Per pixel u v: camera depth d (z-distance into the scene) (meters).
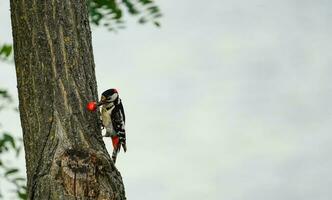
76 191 8.65
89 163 8.84
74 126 9.28
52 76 9.52
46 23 9.74
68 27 9.83
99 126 9.53
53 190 8.65
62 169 8.75
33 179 8.93
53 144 9.09
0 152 12.17
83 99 9.52
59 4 9.88
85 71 9.73
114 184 8.90
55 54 9.62
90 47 9.99
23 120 9.46
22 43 9.71
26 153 9.30
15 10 9.89
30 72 9.56
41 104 9.38
